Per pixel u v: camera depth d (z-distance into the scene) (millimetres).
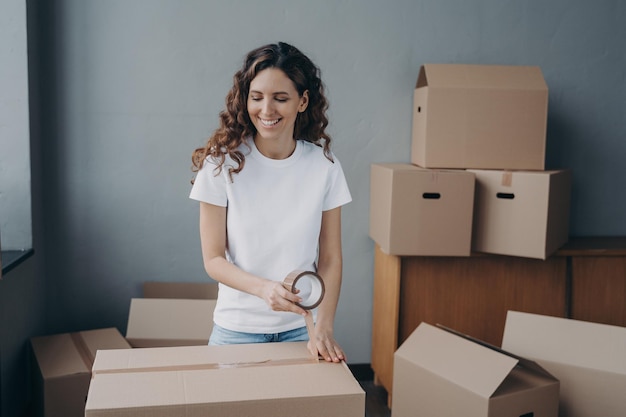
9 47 2561
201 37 2846
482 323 2811
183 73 2857
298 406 1189
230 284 1482
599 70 3086
